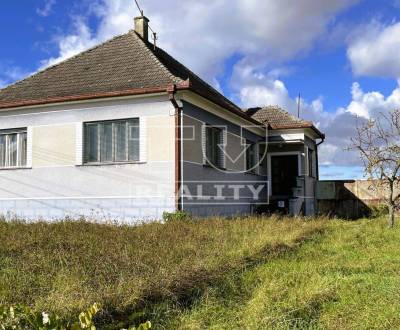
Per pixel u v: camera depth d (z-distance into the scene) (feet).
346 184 74.69
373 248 32.17
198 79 68.90
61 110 49.42
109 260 23.57
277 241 31.19
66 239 29.53
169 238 31.45
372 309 18.15
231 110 54.80
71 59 56.29
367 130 47.14
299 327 16.63
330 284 21.72
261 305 18.16
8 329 11.62
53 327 10.77
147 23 60.64
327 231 41.01
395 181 50.24
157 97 45.73
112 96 46.26
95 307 10.55
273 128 69.56
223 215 54.70
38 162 50.26
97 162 47.96
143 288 18.76
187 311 17.98
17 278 20.13
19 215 50.65
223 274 22.39
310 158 76.64
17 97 52.06
